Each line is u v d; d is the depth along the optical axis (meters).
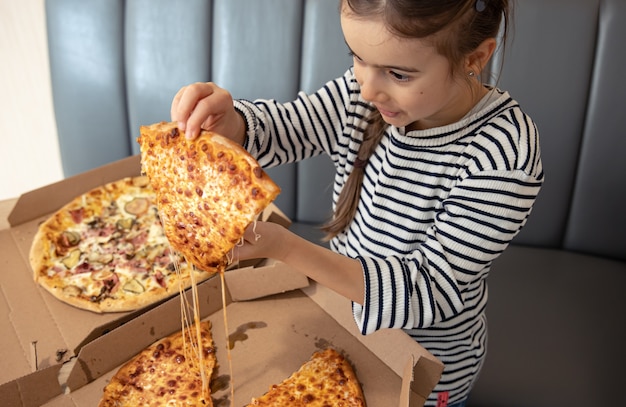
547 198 1.59
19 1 1.83
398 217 0.98
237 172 0.73
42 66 1.95
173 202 0.78
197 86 0.86
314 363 0.90
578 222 1.61
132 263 1.14
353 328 0.95
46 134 2.06
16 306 1.01
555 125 1.50
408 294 0.85
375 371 0.90
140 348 0.93
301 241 0.84
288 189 1.68
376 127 1.00
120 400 0.86
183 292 0.96
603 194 1.56
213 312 0.98
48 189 1.21
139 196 1.30
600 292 1.53
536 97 1.48
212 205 0.74
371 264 0.87
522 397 1.29
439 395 1.11
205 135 0.78
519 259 1.62
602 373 1.33
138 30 1.57
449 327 1.06
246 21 1.53
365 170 1.05
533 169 0.86
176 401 0.86
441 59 0.72
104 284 1.08
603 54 1.44
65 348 0.93
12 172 2.10
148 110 1.64
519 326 1.42
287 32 1.53
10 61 1.92
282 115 1.08
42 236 1.14
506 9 0.81
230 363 0.89
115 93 1.63
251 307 0.99
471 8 0.71
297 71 1.56
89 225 1.22
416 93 0.74
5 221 1.19
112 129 1.68
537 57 1.45
